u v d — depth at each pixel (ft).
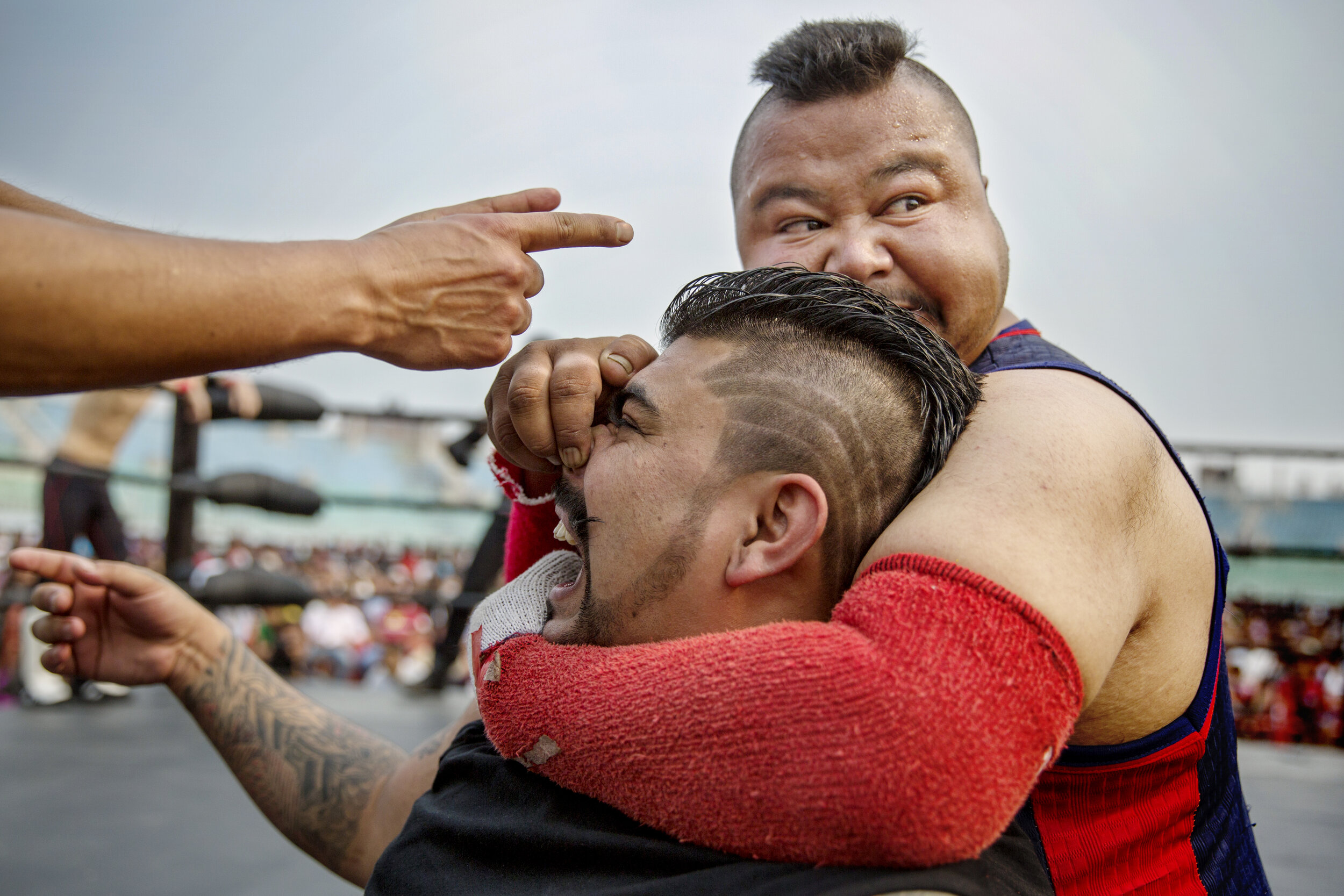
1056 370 3.14
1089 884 2.97
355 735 4.29
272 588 11.87
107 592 4.09
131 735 11.36
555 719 2.51
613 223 2.92
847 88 3.51
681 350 2.93
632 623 2.78
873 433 2.76
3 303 1.96
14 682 13.91
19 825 7.90
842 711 2.12
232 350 2.25
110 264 2.06
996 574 2.26
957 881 2.15
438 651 15.23
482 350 2.78
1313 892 7.88
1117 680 2.81
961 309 3.52
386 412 14.43
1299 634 25.63
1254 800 11.59
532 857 2.49
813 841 2.14
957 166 3.55
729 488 2.73
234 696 4.25
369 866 3.91
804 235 3.60
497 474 3.61
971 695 2.09
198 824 8.10
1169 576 2.83
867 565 2.57
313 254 2.38
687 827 2.29
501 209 3.04
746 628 2.70
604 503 2.81
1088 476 2.55
